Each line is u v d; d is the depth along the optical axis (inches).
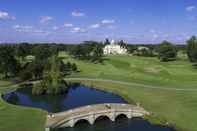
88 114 3270.2
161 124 3157.0
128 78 6466.5
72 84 6102.4
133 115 3531.0
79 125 3240.7
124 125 3213.6
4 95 4896.7
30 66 6417.3
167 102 4035.4
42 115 3373.5
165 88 5147.6
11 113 3454.7
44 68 6412.4
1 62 6230.3
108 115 3393.2
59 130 3016.7
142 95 4621.1
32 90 5128.0
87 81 6254.9
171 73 6943.9
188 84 5516.7
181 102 3991.1
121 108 3513.8
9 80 6220.5
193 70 7317.9
